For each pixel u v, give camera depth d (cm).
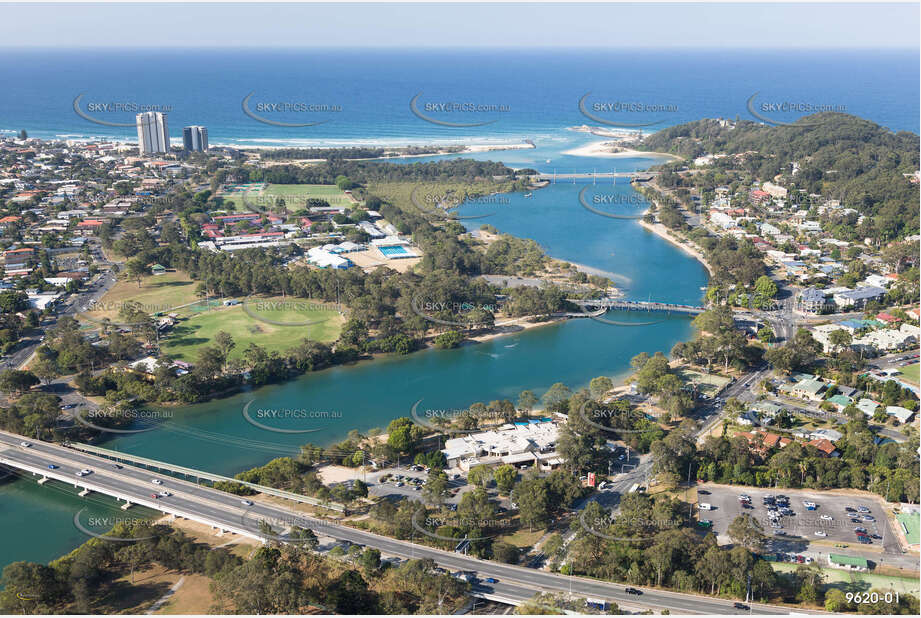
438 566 19038
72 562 18738
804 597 17725
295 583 17612
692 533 19825
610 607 17300
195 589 18438
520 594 17962
